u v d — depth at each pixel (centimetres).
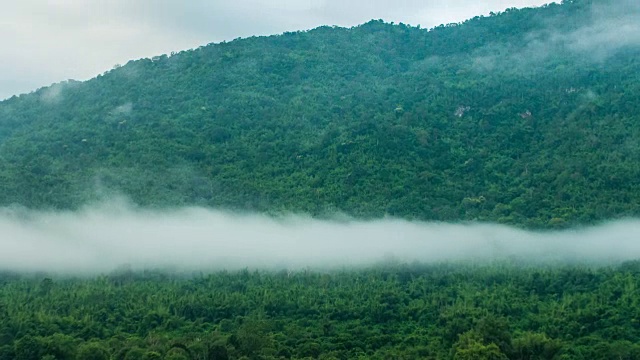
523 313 9825
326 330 9506
